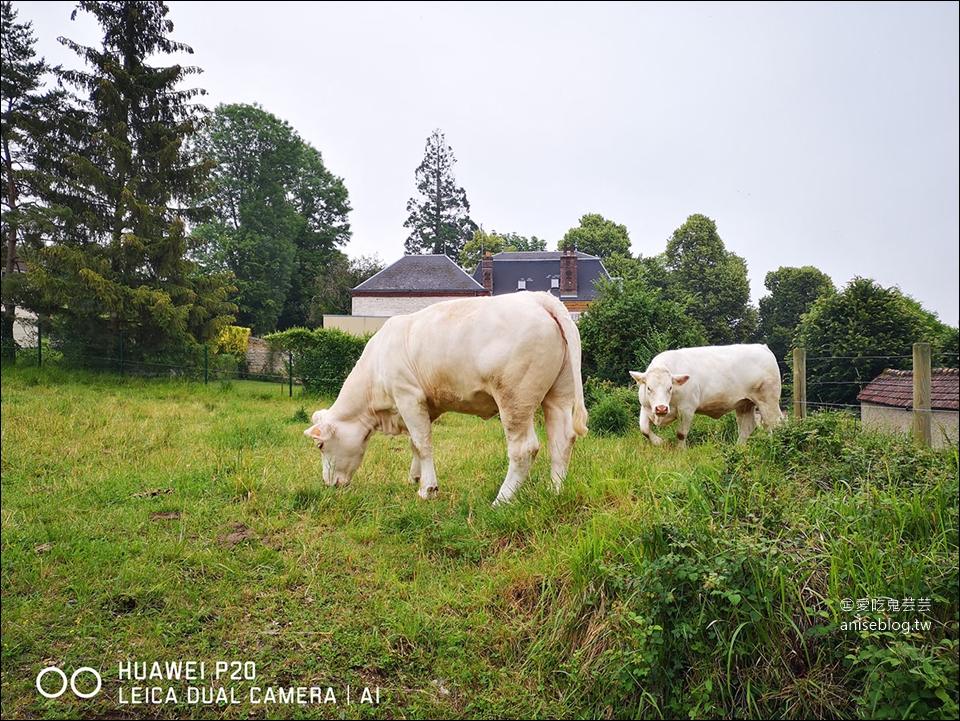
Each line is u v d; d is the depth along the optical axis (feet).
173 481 19.56
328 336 58.90
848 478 13.93
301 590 12.76
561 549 12.53
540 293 17.79
